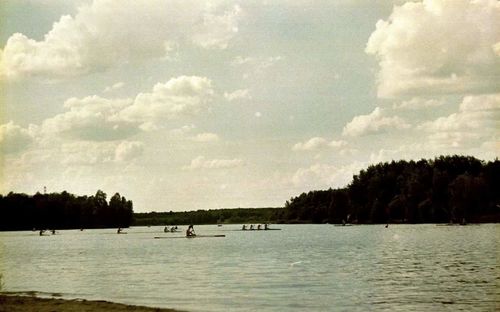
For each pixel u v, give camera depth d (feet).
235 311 124.77
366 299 140.97
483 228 565.12
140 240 563.89
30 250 402.93
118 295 151.84
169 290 161.58
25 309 119.85
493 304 131.44
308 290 158.51
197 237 604.90
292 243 433.07
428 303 133.69
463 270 202.59
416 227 651.66
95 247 435.94
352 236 524.93
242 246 409.08
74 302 131.23
